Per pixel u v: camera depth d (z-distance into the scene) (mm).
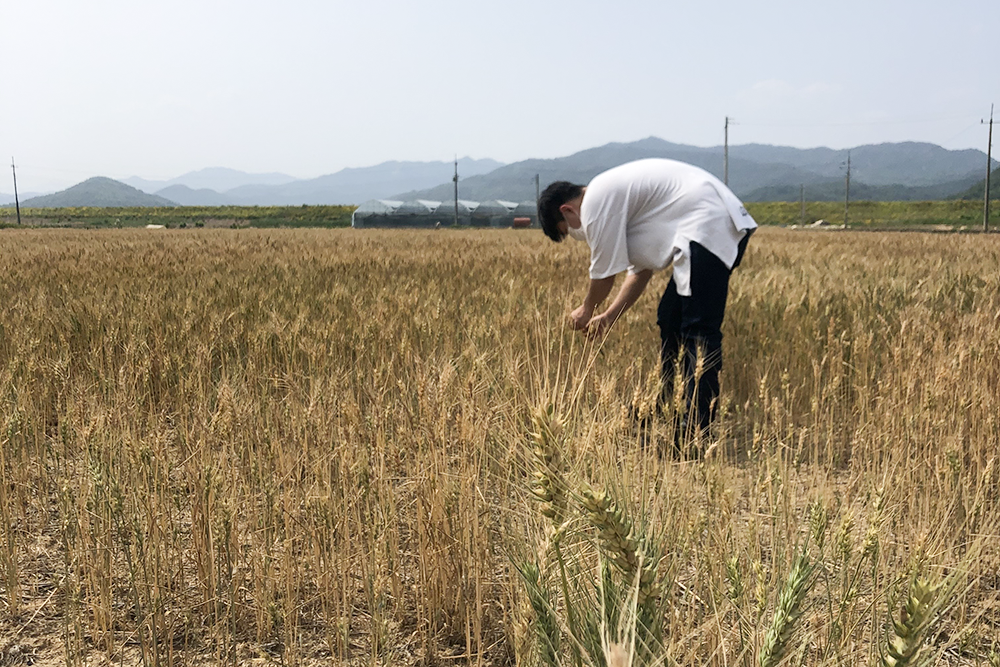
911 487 2980
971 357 4254
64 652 2637
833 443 4055
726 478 2672
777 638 1508
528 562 1671
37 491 3617
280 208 117188
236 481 3102
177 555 3070
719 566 2119
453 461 3145
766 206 99438
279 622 2734
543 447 1514
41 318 5914
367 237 25859
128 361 4609
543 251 13969
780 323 5562
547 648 1556
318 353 4484
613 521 1401
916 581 1419
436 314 5332
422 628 2625
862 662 2006
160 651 2627
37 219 93000
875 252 14453
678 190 4238
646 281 4520
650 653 1387
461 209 93188
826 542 2162
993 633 2387
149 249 15781
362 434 3133
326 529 2787
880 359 5074
